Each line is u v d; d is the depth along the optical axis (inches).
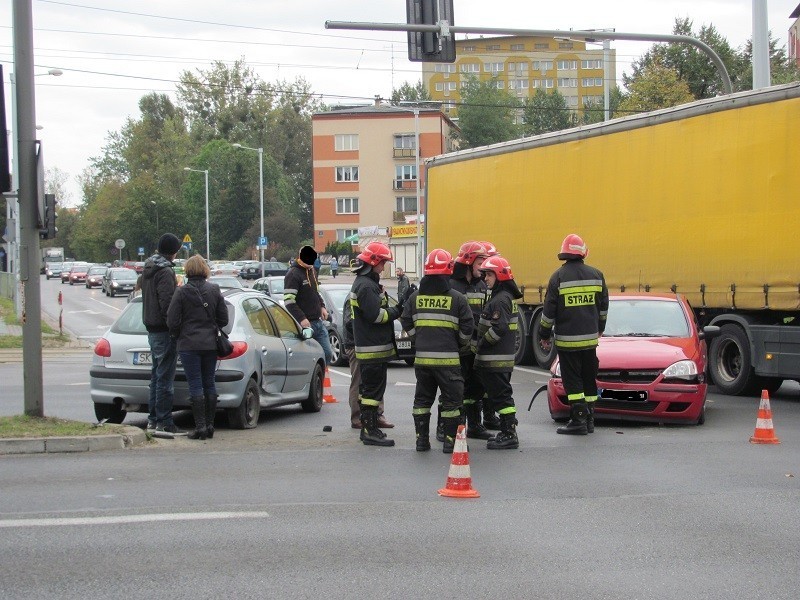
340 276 2906.0
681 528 280.1
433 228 954.7
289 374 518.6
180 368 469.1
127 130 4692.4
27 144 422.9
